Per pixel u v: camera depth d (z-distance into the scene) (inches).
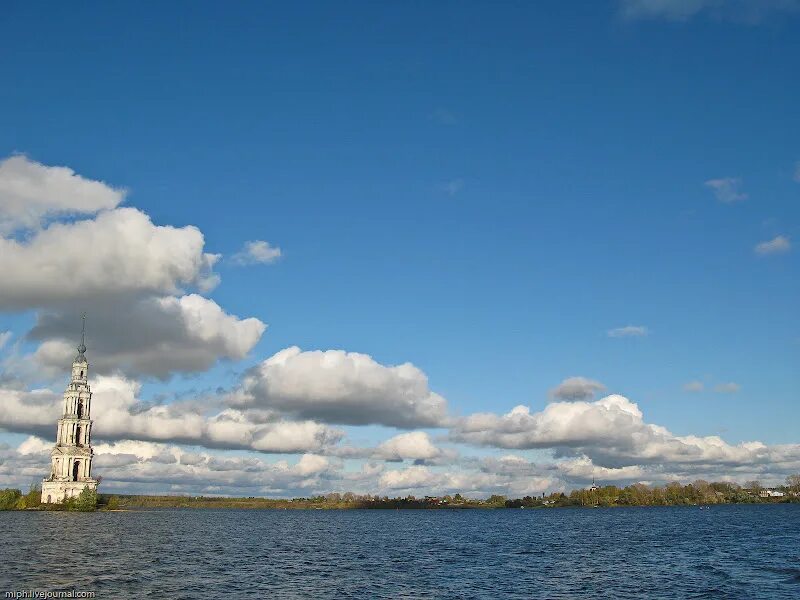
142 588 3646.7
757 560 5147.6
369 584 3981.3
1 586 3602.4
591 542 7347.4
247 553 5885.8
